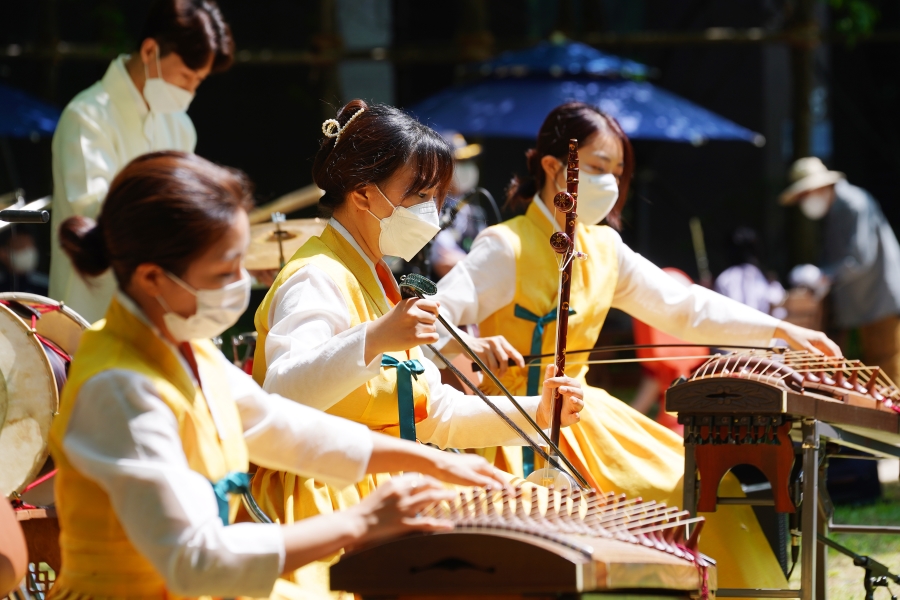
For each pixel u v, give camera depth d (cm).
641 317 984
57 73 2681
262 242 1097
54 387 699
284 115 3002
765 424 762
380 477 677
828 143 3256
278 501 658
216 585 443
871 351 2028
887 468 1697
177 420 470
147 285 468
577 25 3070
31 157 2883
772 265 2961
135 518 442
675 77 3084
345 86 3045
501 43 2712
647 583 481
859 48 3266
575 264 927
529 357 901
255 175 3006
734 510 870
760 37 2644
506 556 444
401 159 695
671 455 891
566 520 510
